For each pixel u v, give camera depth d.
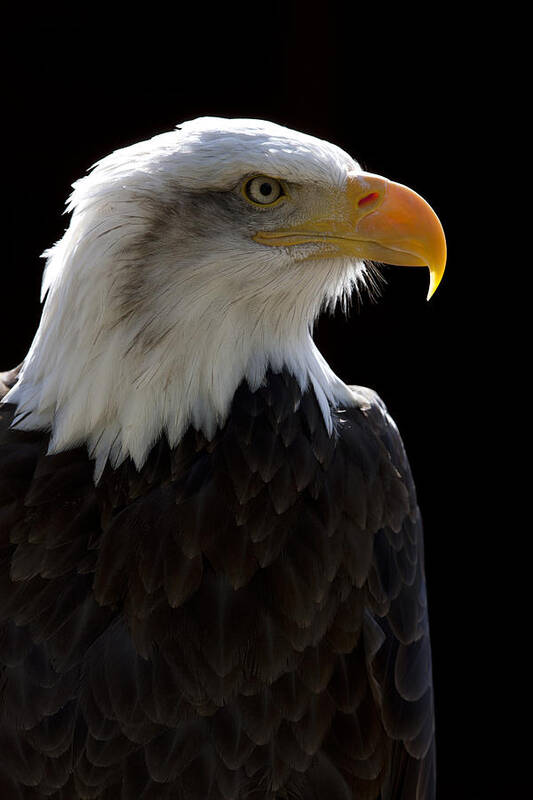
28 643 6.92
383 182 7.48
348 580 7.34
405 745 7.65
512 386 18.36
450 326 18.41
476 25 17.44
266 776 7.05
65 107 17.66
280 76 17.16
